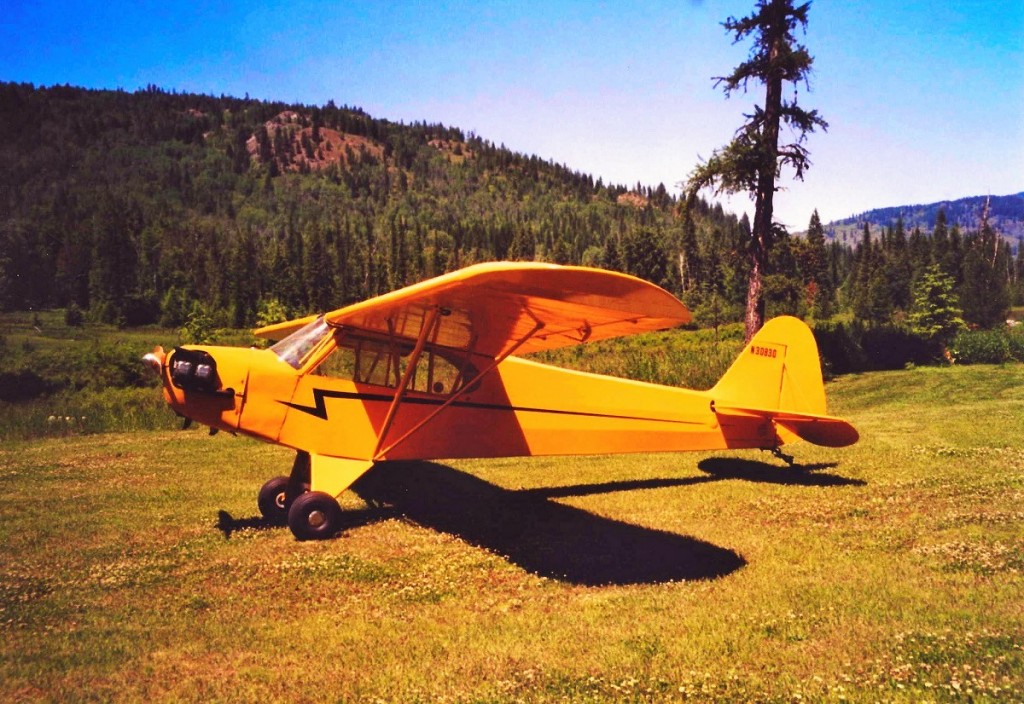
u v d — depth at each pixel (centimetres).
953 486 666
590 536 562
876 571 452
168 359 584
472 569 486
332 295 9806
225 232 17100
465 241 17612
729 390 764
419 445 637
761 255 1611
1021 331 2214
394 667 329
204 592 440
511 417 673
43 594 435
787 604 397
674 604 407
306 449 603
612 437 715
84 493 712
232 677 320
